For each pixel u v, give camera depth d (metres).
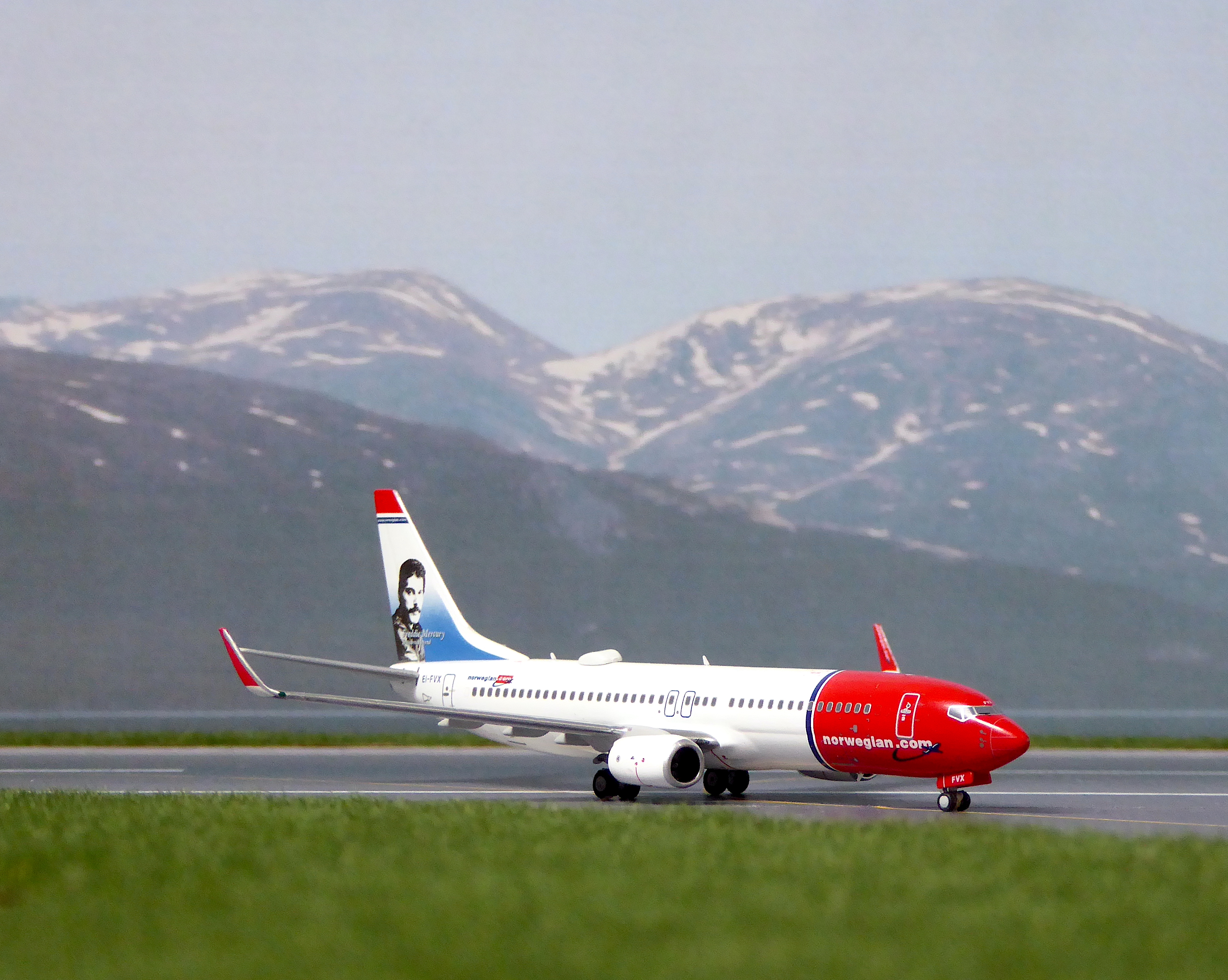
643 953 62.78
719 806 156.62
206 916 71.88
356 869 86.38
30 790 173.88
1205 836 126.81
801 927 68.31
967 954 62.66
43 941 66.44
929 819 142.12
